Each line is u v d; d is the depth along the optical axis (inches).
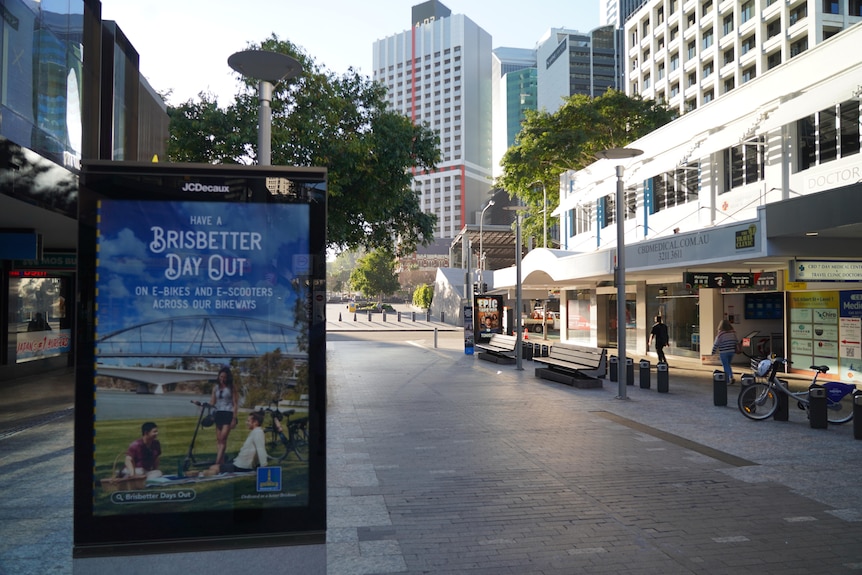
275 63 284.5
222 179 142.9
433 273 4559.5
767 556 185.0
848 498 240.5
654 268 670.5
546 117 1499.8
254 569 141.0
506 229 2354.8
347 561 181.0
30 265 658.2
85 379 136.9
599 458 302.7
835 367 599.8
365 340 1349.7
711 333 785.6
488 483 260.1
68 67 478.6
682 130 834.2
